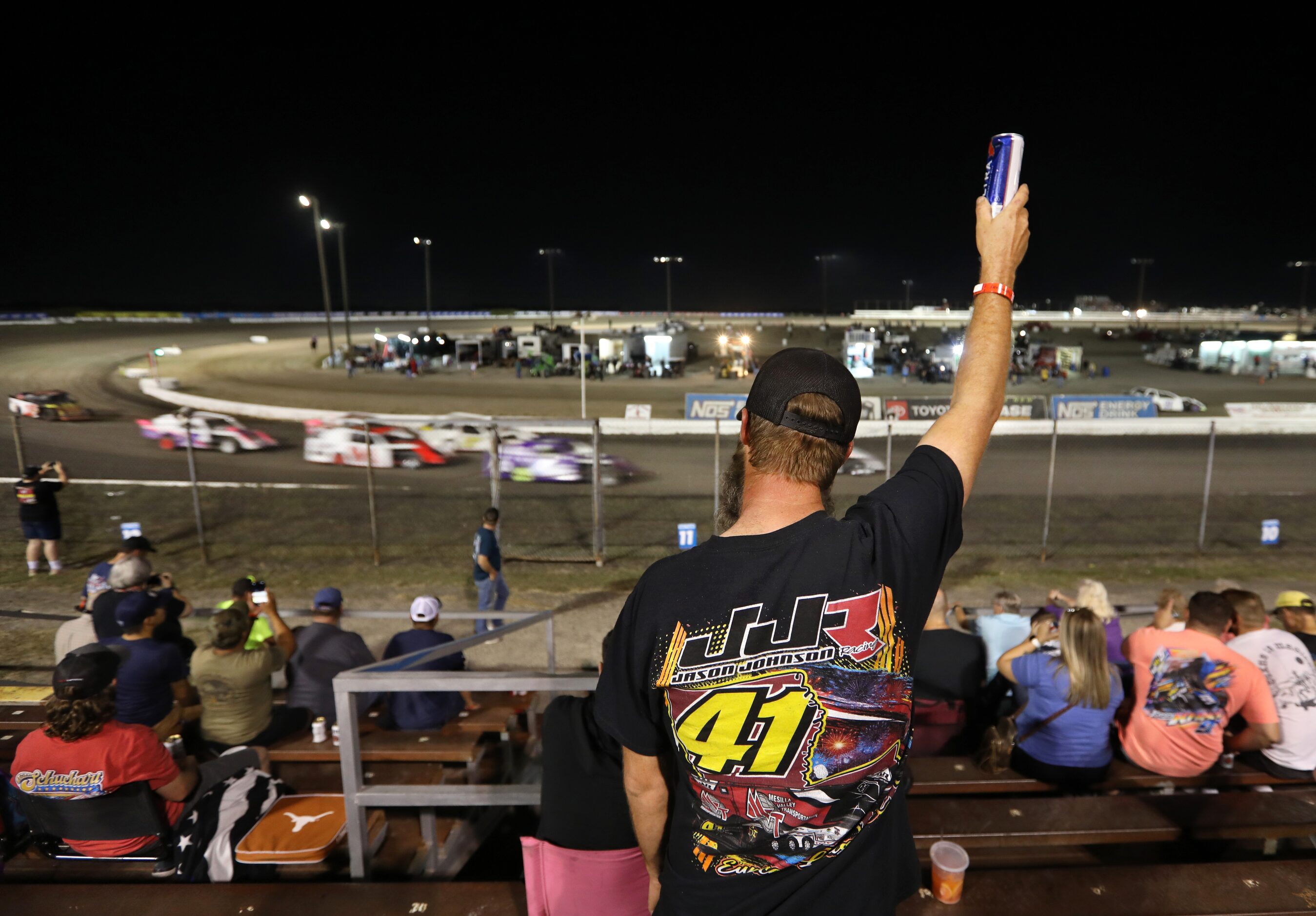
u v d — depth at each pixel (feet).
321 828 10.55
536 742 16.98
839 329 337.11
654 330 217.36
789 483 3.99
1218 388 170.60
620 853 7.14
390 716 19.03
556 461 80.53
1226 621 13.23
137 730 10.49
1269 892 7.65
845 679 3.61
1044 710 12.73
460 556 49.67
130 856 10.56
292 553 49.88
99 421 112.37
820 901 3.71
